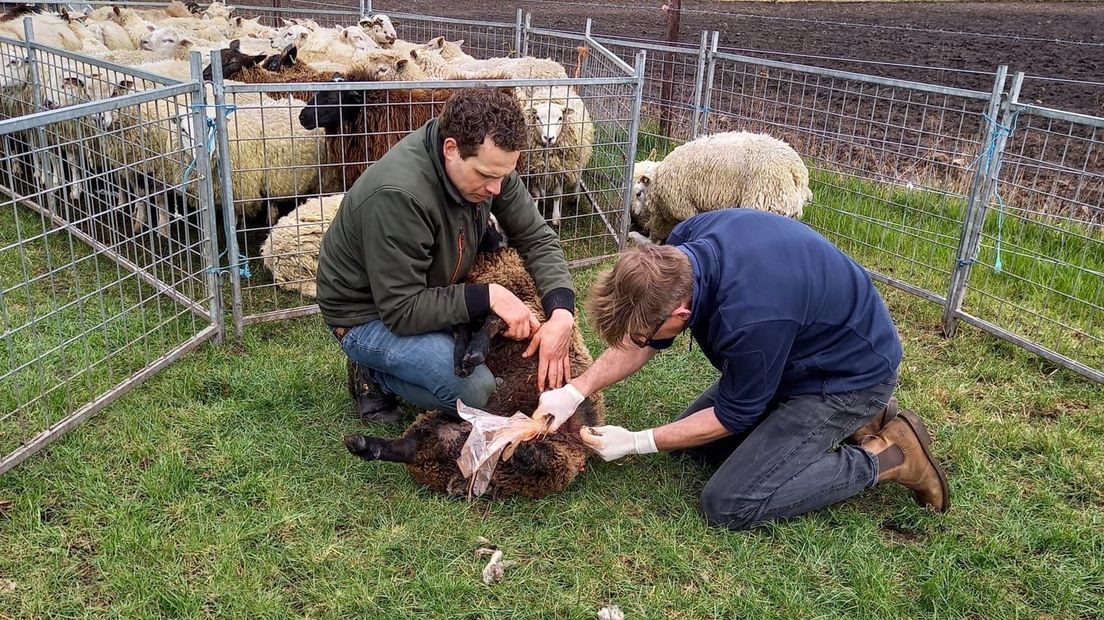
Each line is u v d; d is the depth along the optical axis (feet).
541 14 54.95
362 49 30.71
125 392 12.76
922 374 14.82
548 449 10.44
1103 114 29.53
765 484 10.21
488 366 11.68
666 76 30.07
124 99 11.91
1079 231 19.57
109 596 9.07
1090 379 14.55
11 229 19.16
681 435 10.34
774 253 9.38
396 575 9.52
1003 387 14.43
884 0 67.77
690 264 9.09
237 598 9.01
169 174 18.70
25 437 11.14
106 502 10.43
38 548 9.61
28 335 14.29
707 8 60.54
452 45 30.60
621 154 22.22
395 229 10.25
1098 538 10.53
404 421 12.60
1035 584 9.82
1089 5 62.49
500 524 10.38
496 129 9.52
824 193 22.29
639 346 9.16
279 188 19.83
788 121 31.09
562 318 11.05
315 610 9.02
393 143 19.63
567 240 20.27
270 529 10.11
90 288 16.57
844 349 10.03
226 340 14.94
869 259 19.83
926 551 10.22
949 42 44.16
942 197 18.90
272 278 18.06
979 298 17.54
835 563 10.00
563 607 9.18
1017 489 11.51
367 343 11.32
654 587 9.48
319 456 11.59
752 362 9.27
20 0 34.32
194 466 11.22
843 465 10.44
